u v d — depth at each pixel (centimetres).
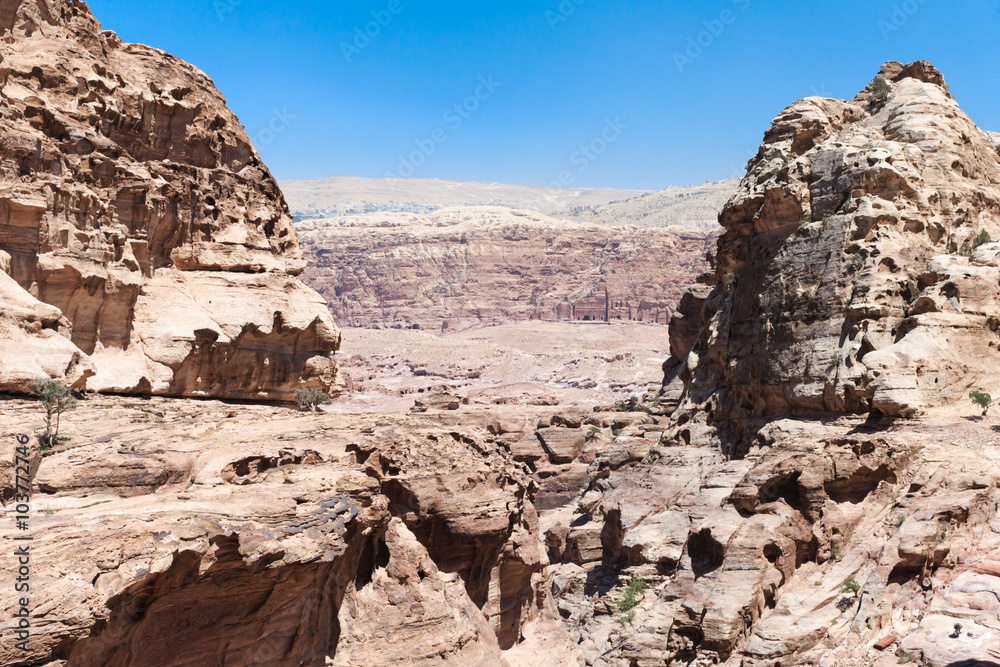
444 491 3189
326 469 2956
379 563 2939
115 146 4447
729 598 3800
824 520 4084
